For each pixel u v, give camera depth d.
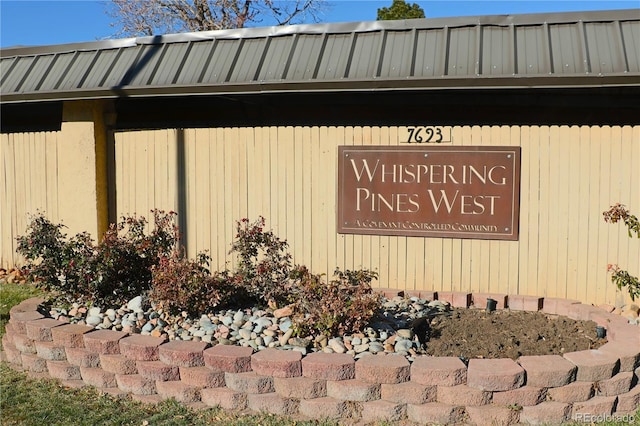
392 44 6.61
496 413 4.38
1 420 4.61
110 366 5.10
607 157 6.50
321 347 5.10
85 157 8.17
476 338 5.55
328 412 4.54
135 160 8.23
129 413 4.68
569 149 6.60
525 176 6.73
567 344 5.40
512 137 6.74
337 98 7.25
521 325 5.96
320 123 7.34
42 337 5.48
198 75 6.98
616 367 4.64
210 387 4.80
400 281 7.14
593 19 6.20
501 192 6.77
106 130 8.34
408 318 5.99
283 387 4.64
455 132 6.88
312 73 6.55
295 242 7.50
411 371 4.53
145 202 8.21
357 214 7.21
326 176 7.35
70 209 8.30
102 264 6.00
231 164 7.75
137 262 6.33
